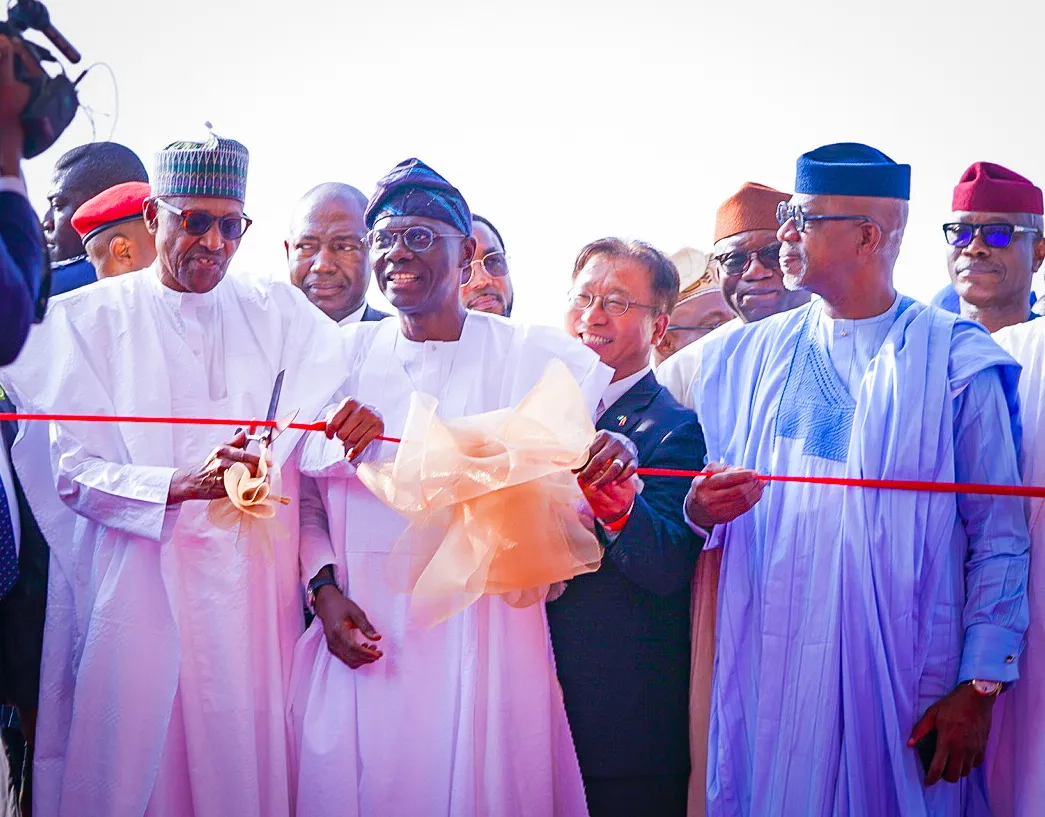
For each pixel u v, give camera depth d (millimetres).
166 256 3285
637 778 3320
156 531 3088
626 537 3188
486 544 2926
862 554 3084
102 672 3123
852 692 3061
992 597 3039
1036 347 3283
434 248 3277
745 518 3268
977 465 3100
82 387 3236
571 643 3316
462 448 2996
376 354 3439
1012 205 3551
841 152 3275
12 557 3277
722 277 3828
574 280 3576
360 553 3271
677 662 3352
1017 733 3154
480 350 3393
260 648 3234
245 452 3041
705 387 3420
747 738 3189
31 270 3156
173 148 3252
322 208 3811
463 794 3090
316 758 3164
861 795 3025
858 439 3133
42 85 3135
